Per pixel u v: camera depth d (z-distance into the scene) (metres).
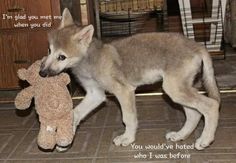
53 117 1.07
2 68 1.66
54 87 1.08
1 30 1.61
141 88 1.79
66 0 1.64
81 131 1.40
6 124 1.51
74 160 1.17
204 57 1.20
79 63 1.24
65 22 1.28
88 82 1.29
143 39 1.25
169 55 1.19
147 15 2.66
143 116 1.52
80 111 1.30
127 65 1.24
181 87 1.17
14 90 1.74
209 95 1.22
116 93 1.23
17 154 1.24
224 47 2.44
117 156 1.19
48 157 1.20
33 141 1.34
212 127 1.18
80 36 1.20
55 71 1.17
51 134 1.08
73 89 1.73
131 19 2.64
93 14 2.10
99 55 1.23
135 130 1.27
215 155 1.16
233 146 1.21
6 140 1.36
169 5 3.13
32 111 1.64
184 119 1.47
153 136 1.33
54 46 1.19
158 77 1.24
